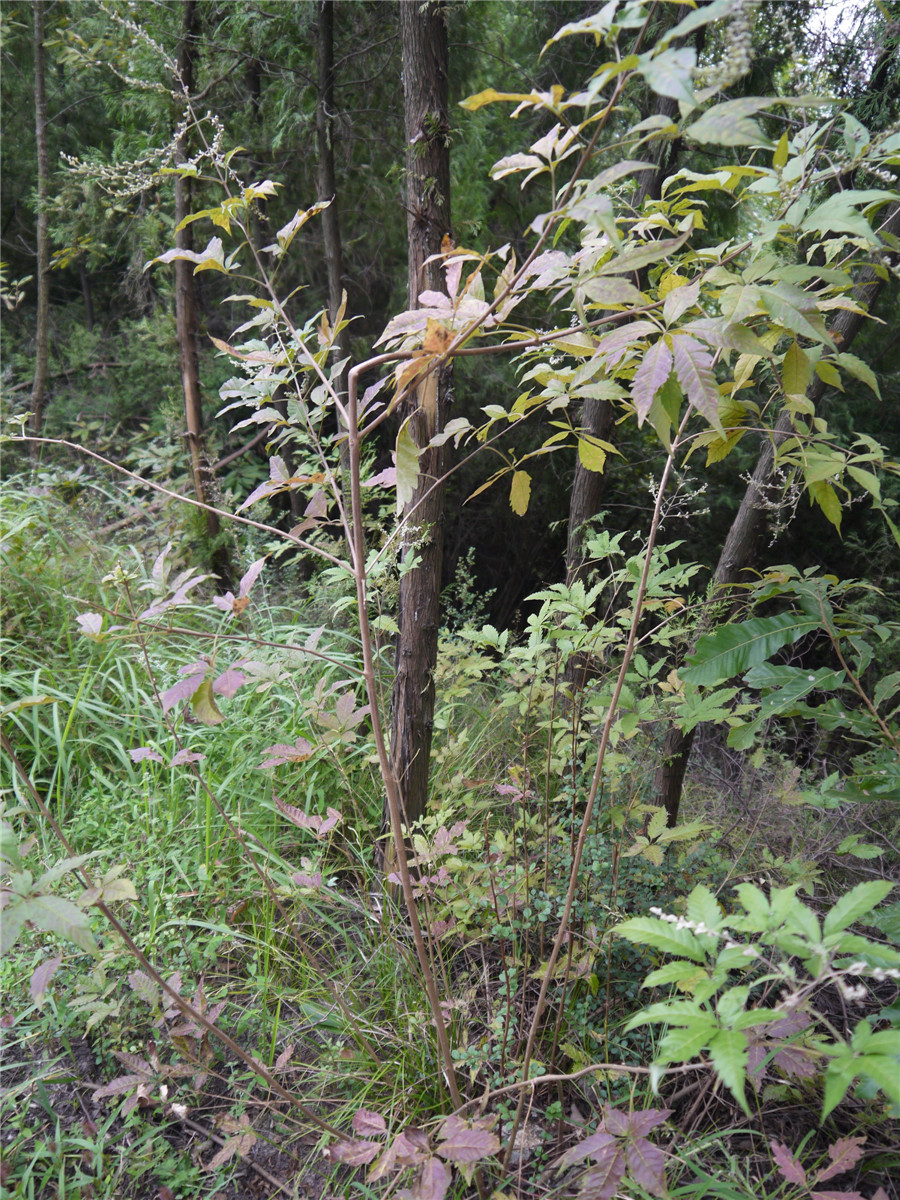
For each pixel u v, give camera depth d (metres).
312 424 1.58
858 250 1.34
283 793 2.58
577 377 1.10
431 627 2.32
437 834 1.85
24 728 2.64
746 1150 1.66
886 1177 1.60
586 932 1.83
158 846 2.31
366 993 2.04
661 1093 1.74
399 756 2.35
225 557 4.40
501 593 6.50
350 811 2.61
